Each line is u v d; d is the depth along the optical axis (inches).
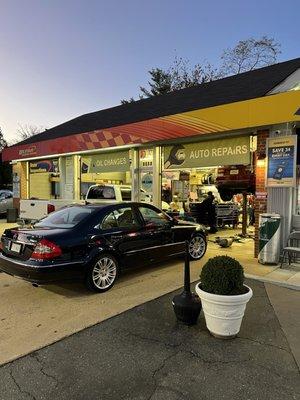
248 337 159.3
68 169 582.6
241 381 125.1
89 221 230.1
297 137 309.3
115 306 199.9
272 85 398.6
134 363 137.9
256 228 330.0
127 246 244.2
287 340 156.3
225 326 154.9
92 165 539.5
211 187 606.5
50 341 156.6
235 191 500.4
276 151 307.4
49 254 202.5
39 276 199.6
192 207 529.7
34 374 130.7
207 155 391.9
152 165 448.8
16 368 134.7
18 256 215.0
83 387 122.4
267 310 192.4
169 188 577.3
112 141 466.0
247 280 251.8
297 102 282.5
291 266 292.2
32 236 208.4
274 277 256.8
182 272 273.3
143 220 265.1
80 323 175.9
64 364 137.5
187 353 145.1
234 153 366.3
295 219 307.0
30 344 154.0
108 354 145.0
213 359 140.3
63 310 194.7
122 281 250.5
